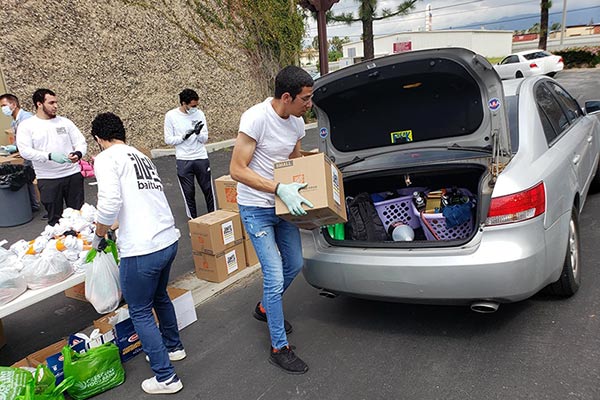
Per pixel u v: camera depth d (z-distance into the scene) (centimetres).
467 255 253
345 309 347
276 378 273
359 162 338
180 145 541
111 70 974
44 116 446
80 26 915
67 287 289
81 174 478
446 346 283
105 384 276
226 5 1237
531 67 2019
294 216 254
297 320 338
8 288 262
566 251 289
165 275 281
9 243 551
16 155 685
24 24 833
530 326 291
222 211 445
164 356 266
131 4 1005
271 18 1387
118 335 304
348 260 286
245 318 352
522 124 304
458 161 301
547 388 235
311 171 248
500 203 250
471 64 266
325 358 286
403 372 263
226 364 293
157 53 1066
